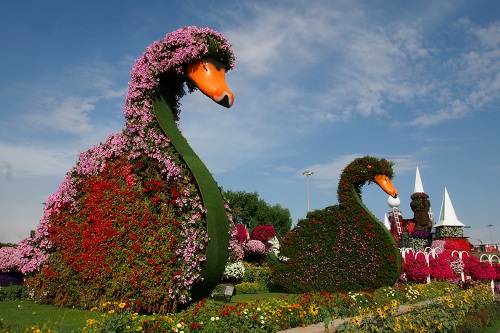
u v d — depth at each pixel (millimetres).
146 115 7707
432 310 9352
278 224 44156
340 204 12719
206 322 5383
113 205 7707
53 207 9062
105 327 4535
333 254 12430
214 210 7293
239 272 16078
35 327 4609
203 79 7672
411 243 28203
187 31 7711
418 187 29891
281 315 6309
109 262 7363
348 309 7746
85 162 8672
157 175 7465
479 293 13523
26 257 9391
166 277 6793
